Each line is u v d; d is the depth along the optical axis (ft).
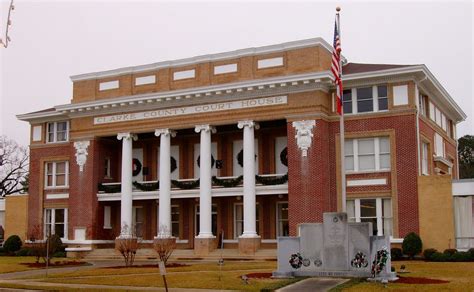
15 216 175.94
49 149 173.68
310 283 72.38
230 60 142.92
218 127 149.28
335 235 79.82
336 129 133.90
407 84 128.57
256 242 134.10
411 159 126.11
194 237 152.56
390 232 127.13
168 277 85.46
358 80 131.44
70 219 159.02
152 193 152.05
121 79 156.66
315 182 129.29
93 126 158.71
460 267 96.94
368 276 76.95
